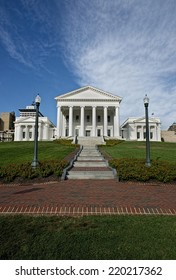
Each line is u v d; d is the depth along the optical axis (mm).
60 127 59781
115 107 60875
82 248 3697
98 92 60969
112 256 3496
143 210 5820
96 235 4145
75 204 6301
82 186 9188
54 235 4137
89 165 15500
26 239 3984
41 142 40969
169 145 36688
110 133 64938
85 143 40469
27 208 5902
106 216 5230
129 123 68688
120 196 7340
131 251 3607
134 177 10242
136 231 4324
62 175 10961
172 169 10500
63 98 60344
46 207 5996
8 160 16984
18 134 67625
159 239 3994
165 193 7902
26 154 21219
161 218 5109
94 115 60094
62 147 30938
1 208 5898
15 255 3547
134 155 20516
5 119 100250
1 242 3891
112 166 13102
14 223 4699
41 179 10469
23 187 9086
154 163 12062
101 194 7637
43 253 3584
